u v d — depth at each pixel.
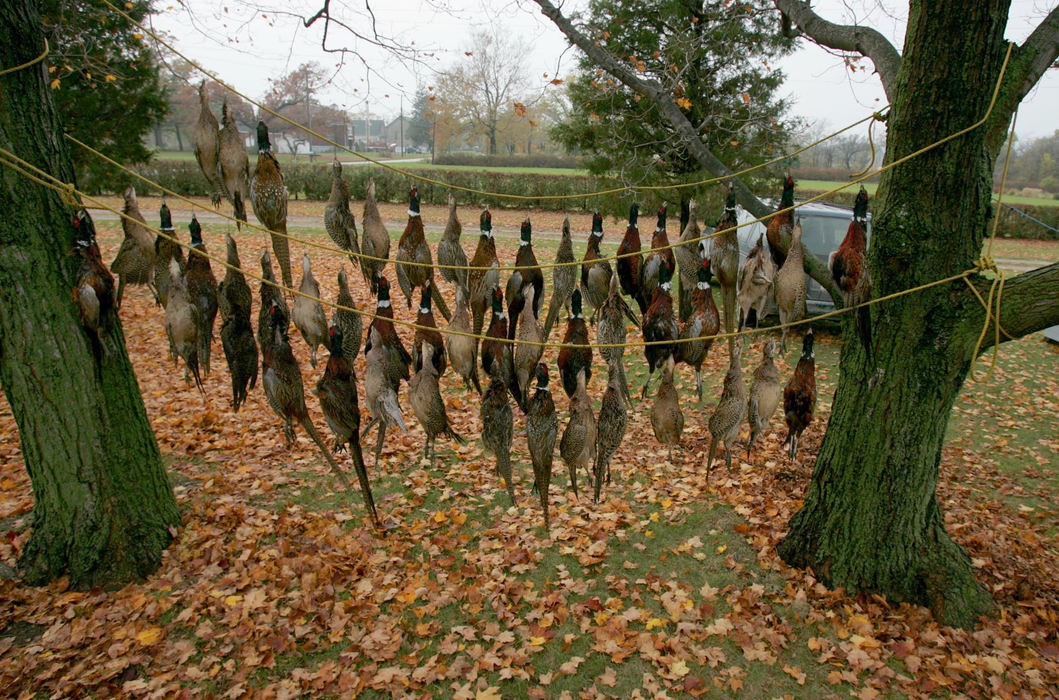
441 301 3.81
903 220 3.91
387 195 27.98
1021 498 6.05
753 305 3.75
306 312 3.55
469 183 28.25
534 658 4.04
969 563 4.43
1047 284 3.72
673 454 6.68
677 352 3.72
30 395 4.16
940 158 3.79
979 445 7.18
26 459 4.33
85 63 8.56
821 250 9.79
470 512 5.61
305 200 27.52
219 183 3.32
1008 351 10.45
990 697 3.72
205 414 7.27
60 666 3.75
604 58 5.62
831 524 4.51
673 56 8.77
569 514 5.56
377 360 3.56
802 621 4.27
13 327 4.04
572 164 36.16
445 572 4.80
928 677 3.83
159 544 4.66
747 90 9.70
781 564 4.75
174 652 3.93
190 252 3.51
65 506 4.34
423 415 3.54
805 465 6.43
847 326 4.42
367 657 4.00
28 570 4.40
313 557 4.78
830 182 26.39
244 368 3.58
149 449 4.70
